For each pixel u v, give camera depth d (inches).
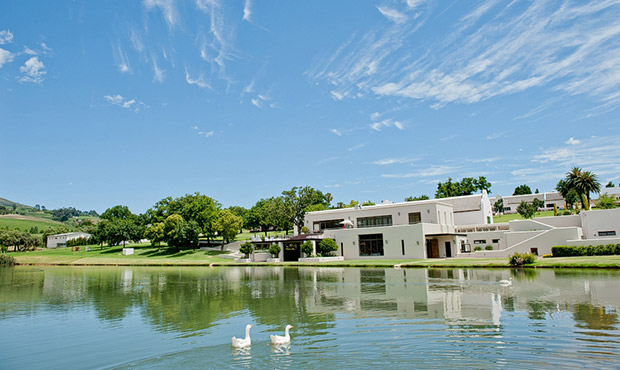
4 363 494.0
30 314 840.3
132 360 484.4
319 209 4397.1
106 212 5221.5
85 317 791.1
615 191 4702.3
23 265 3260.3
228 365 441.7
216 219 3887.8
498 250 2118.6
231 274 1788.9
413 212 2549.2
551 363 402.9
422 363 416.2
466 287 991.6
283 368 420.8
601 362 401.7
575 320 585.0
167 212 4488.2
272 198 3794.3
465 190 4717.0
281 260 2691.9
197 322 695.1
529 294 836.6
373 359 435.5
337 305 798.5
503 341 485.4
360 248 2480.3
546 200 4707.2
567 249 1786.4
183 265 2758.4
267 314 734.5
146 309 857.5
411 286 1058.1
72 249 4507.9
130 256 3720.5
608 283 968.9
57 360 499.8
